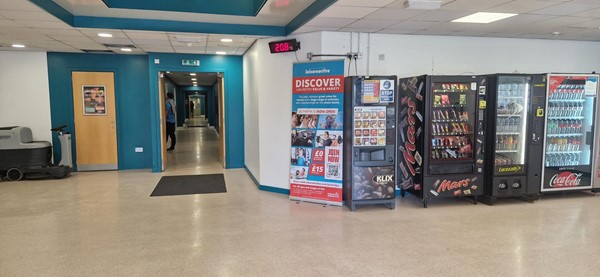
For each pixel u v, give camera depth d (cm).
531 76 518
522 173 527
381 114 489
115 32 539
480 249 362
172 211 487
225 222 443
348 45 543
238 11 524
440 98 511
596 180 562
